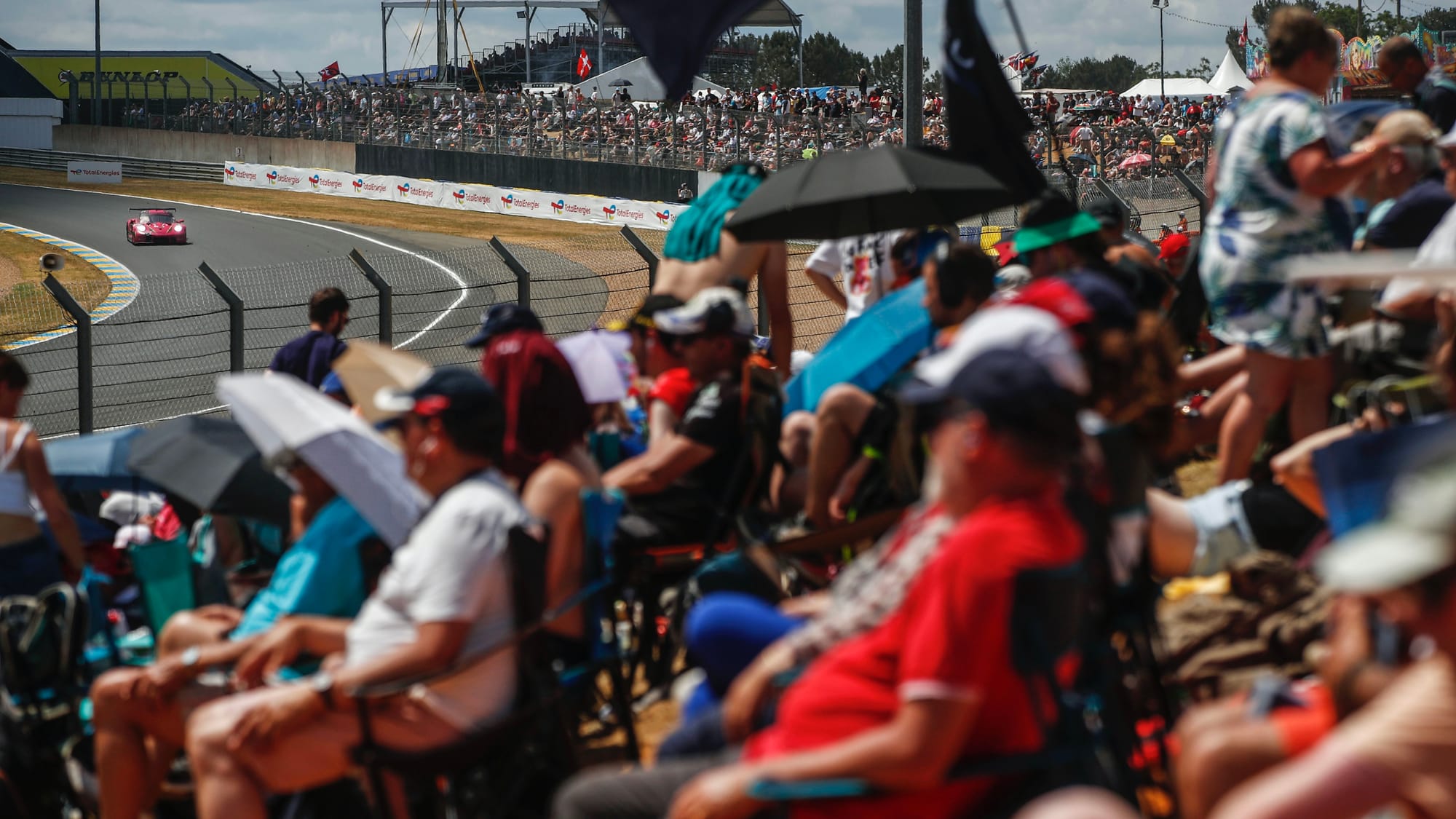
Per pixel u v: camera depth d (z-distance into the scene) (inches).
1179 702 350.3
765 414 470.6
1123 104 4279.0
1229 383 524.4
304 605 370.9
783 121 3909.9
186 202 5310.0
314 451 356.2
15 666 407.8
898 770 219.9
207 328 2154.3
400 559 325.4
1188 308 620.7
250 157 6284.5
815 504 460.4
